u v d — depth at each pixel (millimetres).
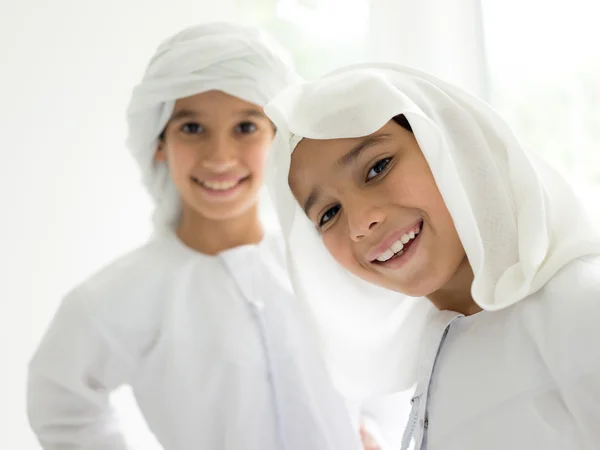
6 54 1300
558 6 1408
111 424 990
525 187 659
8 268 1282
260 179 1006
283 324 989
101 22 1409
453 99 730
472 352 676
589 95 1382
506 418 619
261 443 933
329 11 1691
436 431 688
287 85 1017
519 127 1467
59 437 946
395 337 854
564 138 1413
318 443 936
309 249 844
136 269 1007
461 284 726
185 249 1044
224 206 997
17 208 1298
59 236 1342
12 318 1281
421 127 661
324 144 713
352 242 717
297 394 953
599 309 560
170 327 968
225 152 970
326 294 856
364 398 926
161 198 1085
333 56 1688
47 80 1343
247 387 945
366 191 693
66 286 1344
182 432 933
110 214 1412
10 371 1273
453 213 646
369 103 676
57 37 1357
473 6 1495
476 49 1494
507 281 641
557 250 634
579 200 676
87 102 1392
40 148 1330
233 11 1581
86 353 946
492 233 667
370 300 845
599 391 545
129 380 987
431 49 1486
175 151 995
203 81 958
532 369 608
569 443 576
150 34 1471
